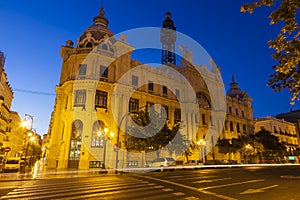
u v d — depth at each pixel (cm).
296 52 512
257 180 1474
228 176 1752
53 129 3025
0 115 4856
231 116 5103
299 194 959
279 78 655
